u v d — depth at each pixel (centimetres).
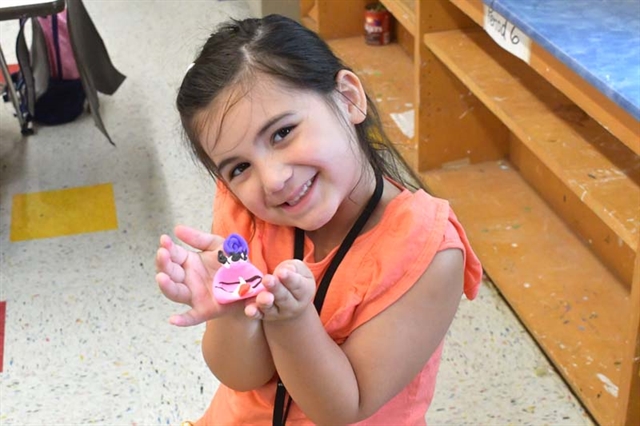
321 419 130
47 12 257
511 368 225
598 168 203
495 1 206
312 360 125
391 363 132
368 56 387
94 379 232
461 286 135
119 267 279
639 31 187
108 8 497
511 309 246
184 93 129
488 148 307
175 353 240
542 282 246
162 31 462
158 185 325
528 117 227
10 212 313
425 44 283
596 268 250
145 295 265
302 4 434
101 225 303
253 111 125
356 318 133
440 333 135
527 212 279
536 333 228
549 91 240
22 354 242
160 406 222
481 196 289
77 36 319
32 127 374
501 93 241
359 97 133
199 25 463
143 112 382
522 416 211
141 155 348
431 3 277
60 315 258
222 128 126
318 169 127
